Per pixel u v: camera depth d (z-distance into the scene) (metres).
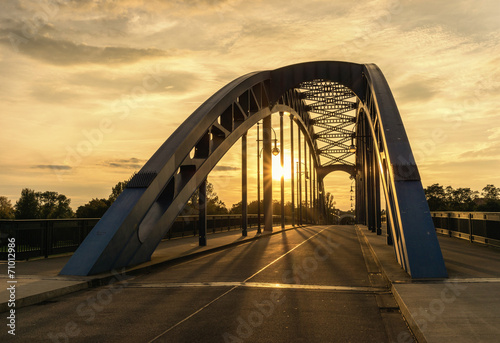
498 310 6.89
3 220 14.20
